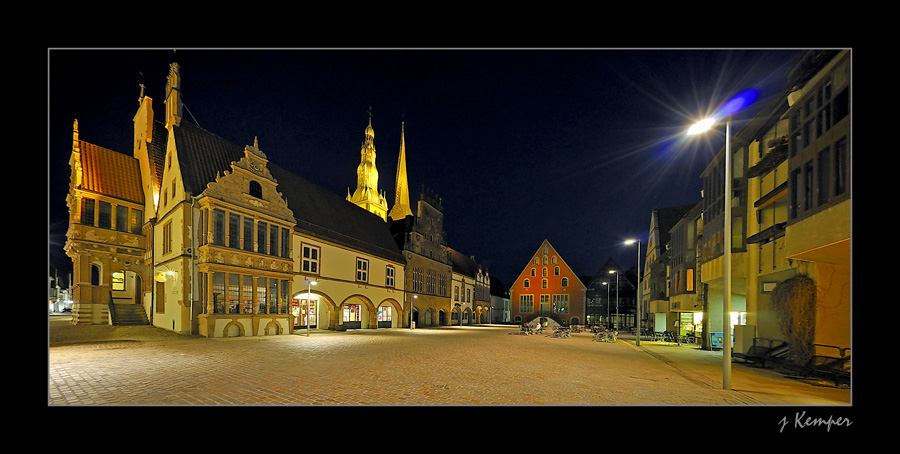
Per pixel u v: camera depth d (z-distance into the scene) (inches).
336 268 1237.7
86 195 995.3
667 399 337.4
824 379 440.1
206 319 814.5
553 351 748.0
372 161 2824.8
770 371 510.9
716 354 741.3
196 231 852.6
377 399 315.0
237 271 885.8
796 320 504.4
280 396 316.8
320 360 520.7
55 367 434.6
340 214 1438.2
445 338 1034.1
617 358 650.8
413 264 1775.3
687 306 934.4
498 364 537.0
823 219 383.6
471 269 2662.4
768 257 586.6
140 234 1091.3
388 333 1200.8
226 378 382.6
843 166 362.6
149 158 1081.4
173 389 331.9
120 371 413.1
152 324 986.7
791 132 458.9
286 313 1013.2
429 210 1983.3
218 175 864.3
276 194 1020.5
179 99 1119.0
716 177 714.2
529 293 2687.0
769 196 575.8
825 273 482.3
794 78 465.1
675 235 1040.8
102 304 1004.6
